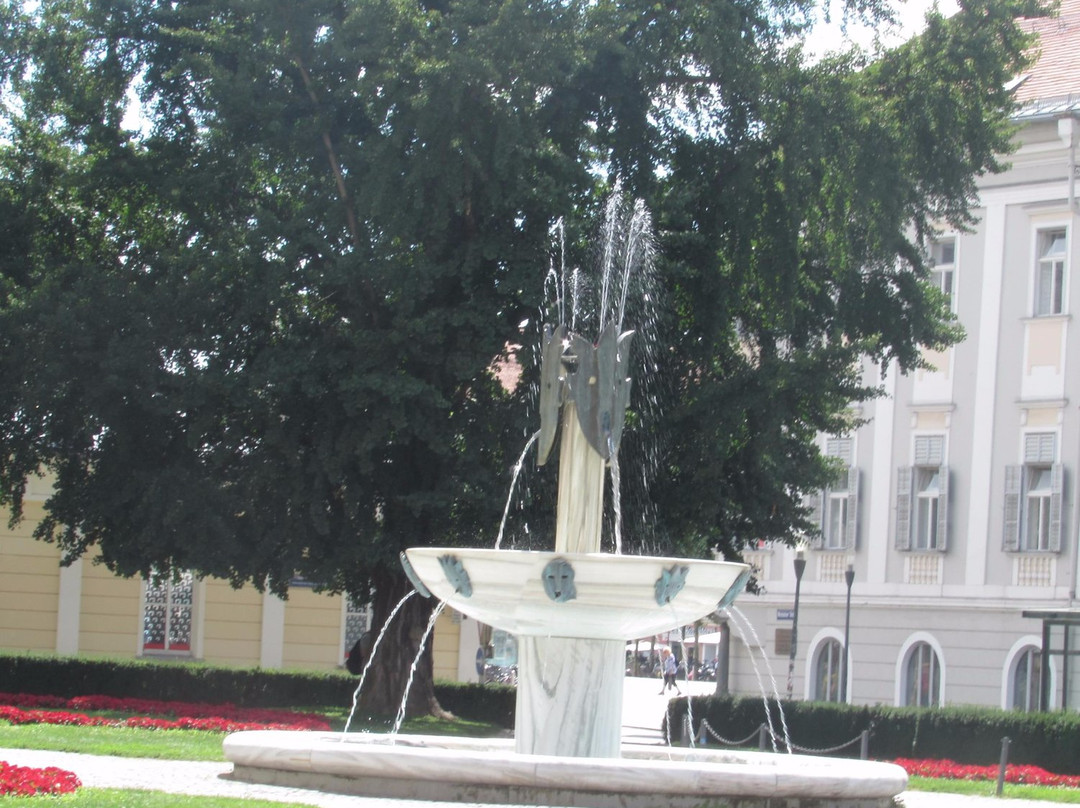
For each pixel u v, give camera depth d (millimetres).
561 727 13836
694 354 28391
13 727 19516
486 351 25609
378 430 25344
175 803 11289
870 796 12680
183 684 31562
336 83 27000
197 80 27891
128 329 26672
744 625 44906
